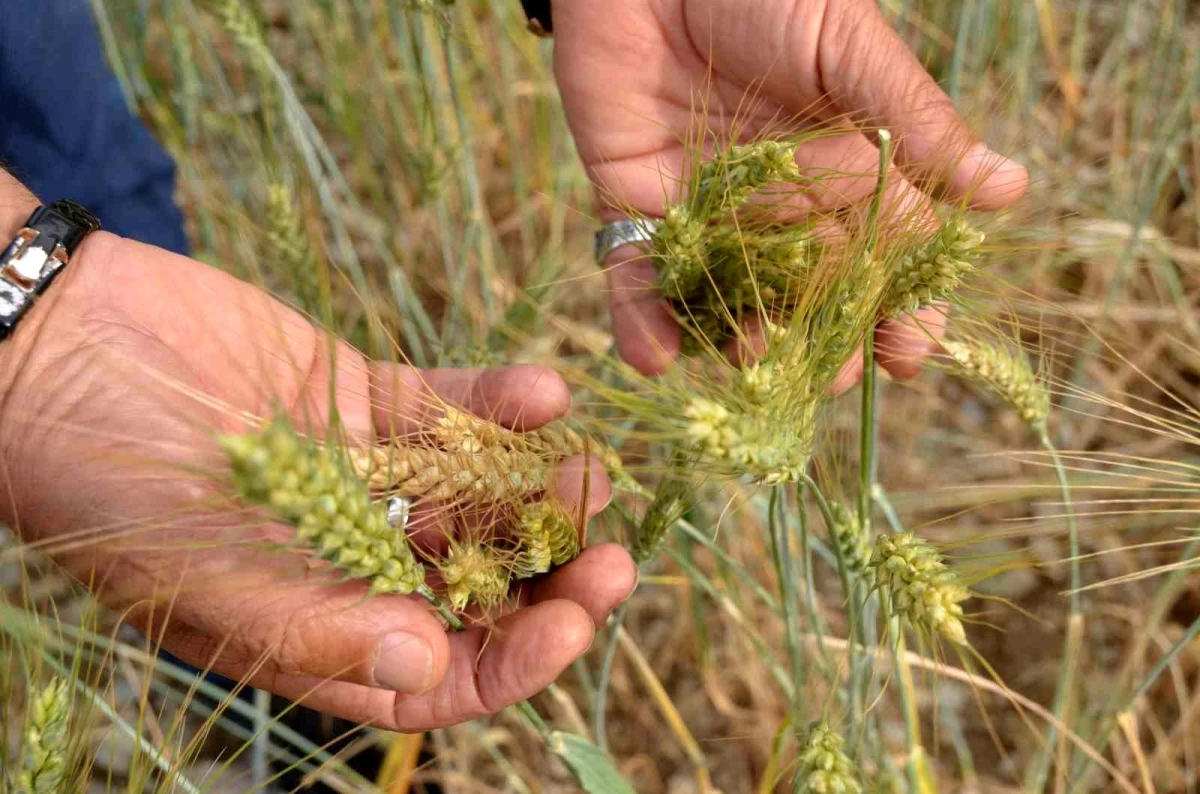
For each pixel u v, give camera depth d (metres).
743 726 0.59
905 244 0.38
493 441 0.37
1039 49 0.79
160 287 0.39
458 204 0.67
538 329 0.63
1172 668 0.56
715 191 0.39
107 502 0.33
